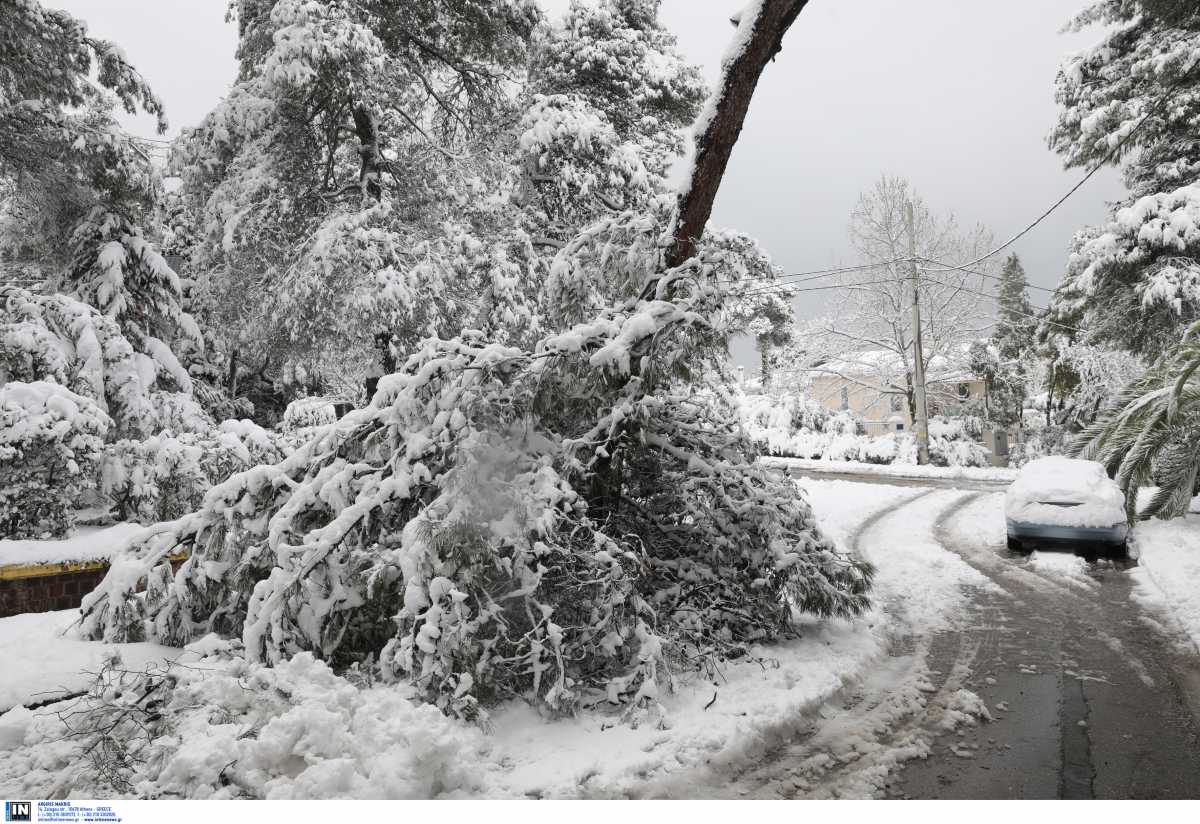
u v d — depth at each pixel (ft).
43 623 20.77
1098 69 66.08
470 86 55.67
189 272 67.46
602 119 53.52
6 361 32.32
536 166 50.88
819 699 15.57
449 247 49.55
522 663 14.99
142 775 11.46
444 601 14.69
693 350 18.60
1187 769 12.37
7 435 27.32
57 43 43.29
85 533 29.89
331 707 12.53
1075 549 32.78
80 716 13.41
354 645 16.65
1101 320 68.28
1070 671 17.76
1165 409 35.27
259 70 46.19
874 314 101.65
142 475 31.48
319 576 16.35
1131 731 14.05
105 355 38.99
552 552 16.07
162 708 13.16
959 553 33.81
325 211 50.47
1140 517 37.40
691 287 19.84
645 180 49.19
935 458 92.89
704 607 19.21
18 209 51.24
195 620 19.15
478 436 16.31
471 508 15.29
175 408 45.14
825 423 104.06
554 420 18.75
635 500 21.02
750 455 21.77
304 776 10.83
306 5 41.27
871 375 106.93
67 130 43.83
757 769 12.85
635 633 15.62
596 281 23.40
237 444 32.58
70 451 28.58
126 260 49.37
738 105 22.47
